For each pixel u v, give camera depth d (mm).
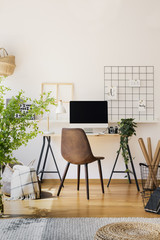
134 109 4262
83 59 4273
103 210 2689
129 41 4285
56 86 4246
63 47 4281
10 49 4258
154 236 1429
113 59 4273
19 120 2217
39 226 2219
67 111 4254
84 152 3230
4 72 4000
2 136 2072
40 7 4289
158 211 2576
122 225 1602
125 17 4285
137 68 4270
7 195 3277
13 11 4273
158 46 4281
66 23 4293
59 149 4234
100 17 4289
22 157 4215
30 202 2996
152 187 3699
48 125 4059
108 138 4250
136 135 4250
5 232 2086
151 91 4270
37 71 4254
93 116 4008
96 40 4285
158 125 4258
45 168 4203
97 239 1423
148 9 4285
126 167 3941
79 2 4289
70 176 4199
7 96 4211
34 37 4277
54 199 3139
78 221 2336
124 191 3607
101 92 4258
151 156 4004
